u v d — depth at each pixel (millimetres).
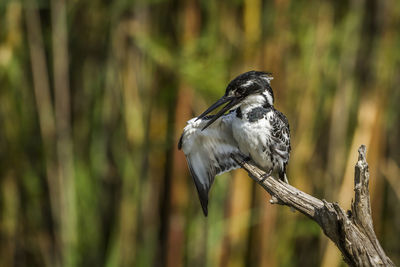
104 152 9938
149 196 9609
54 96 9984
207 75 8594
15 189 9875
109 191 10133
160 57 8781
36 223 10109
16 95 9648
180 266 9414
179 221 9367
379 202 10453
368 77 10305
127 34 9445
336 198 9922
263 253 9383
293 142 9664
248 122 6250
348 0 10477
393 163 10906
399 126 11500
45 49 10133
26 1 9477
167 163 9727
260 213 9398
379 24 10297
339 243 5000
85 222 9922
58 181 9578
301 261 10305
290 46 9602
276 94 9250
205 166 6746
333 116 10117
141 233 9633
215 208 9469
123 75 9492
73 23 9992
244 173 9227
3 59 9266
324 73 10086
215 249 9312
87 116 10023
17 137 9719
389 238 11578
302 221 9836
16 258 10125
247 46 9102
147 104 9547
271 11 9336
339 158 10055
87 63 10000
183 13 9141
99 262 9961
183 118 9078
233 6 9508
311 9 9875
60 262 9656
